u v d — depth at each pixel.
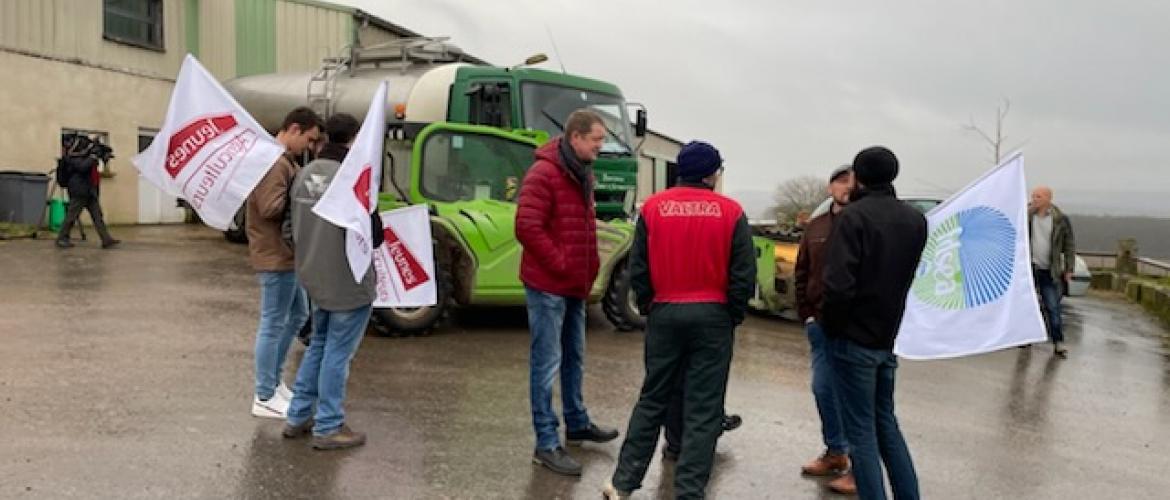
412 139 9.02
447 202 8.55
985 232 4.82
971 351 4.75
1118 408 7.15
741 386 7.00
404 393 6.11
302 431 5.03
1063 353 9.66
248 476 4.39
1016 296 4.71
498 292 8.38
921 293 4.88
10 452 4.51
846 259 3.98
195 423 5.14
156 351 6.80
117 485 4.18
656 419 4.28
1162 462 5.66
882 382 4.17
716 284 4.14
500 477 4.61
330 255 4.71
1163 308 14.43
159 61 18.73
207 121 5.10
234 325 7.93
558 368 4.98
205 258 12.86
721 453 5.29
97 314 8.12
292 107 13.73
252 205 5.14
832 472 4.98
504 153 8.90
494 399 6.08
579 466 4.69
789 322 10.68
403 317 8.02
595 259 4.84
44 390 5.59
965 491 4.91
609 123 12.05
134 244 14.24
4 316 7.81
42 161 16.23
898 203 4.12
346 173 4.55
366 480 4.45
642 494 4.60
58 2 16.42
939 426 6.22
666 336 4.17
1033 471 5.32
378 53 12.93
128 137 18.05
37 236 14.60
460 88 11.42
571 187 4.67
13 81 15.64
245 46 20.50
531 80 11.51
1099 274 20.16
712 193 4.24
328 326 4.86
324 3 22.06
